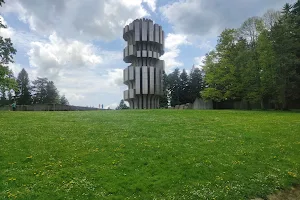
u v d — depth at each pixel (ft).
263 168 44.91
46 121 90.84
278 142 60.23
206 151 53.01
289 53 142.82
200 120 96.22
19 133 68.08
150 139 62.44
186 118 102.27
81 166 44.09
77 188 36.11
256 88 156.04
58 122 88.48
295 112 132.87
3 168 42.78
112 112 130.72
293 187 39.65
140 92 288.71
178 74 311.06
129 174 41.27
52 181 38.17
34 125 81.05
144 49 293.23
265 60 146.82
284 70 144.87
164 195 35.35
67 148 54.39
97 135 66.74
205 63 203.10
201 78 298.15
